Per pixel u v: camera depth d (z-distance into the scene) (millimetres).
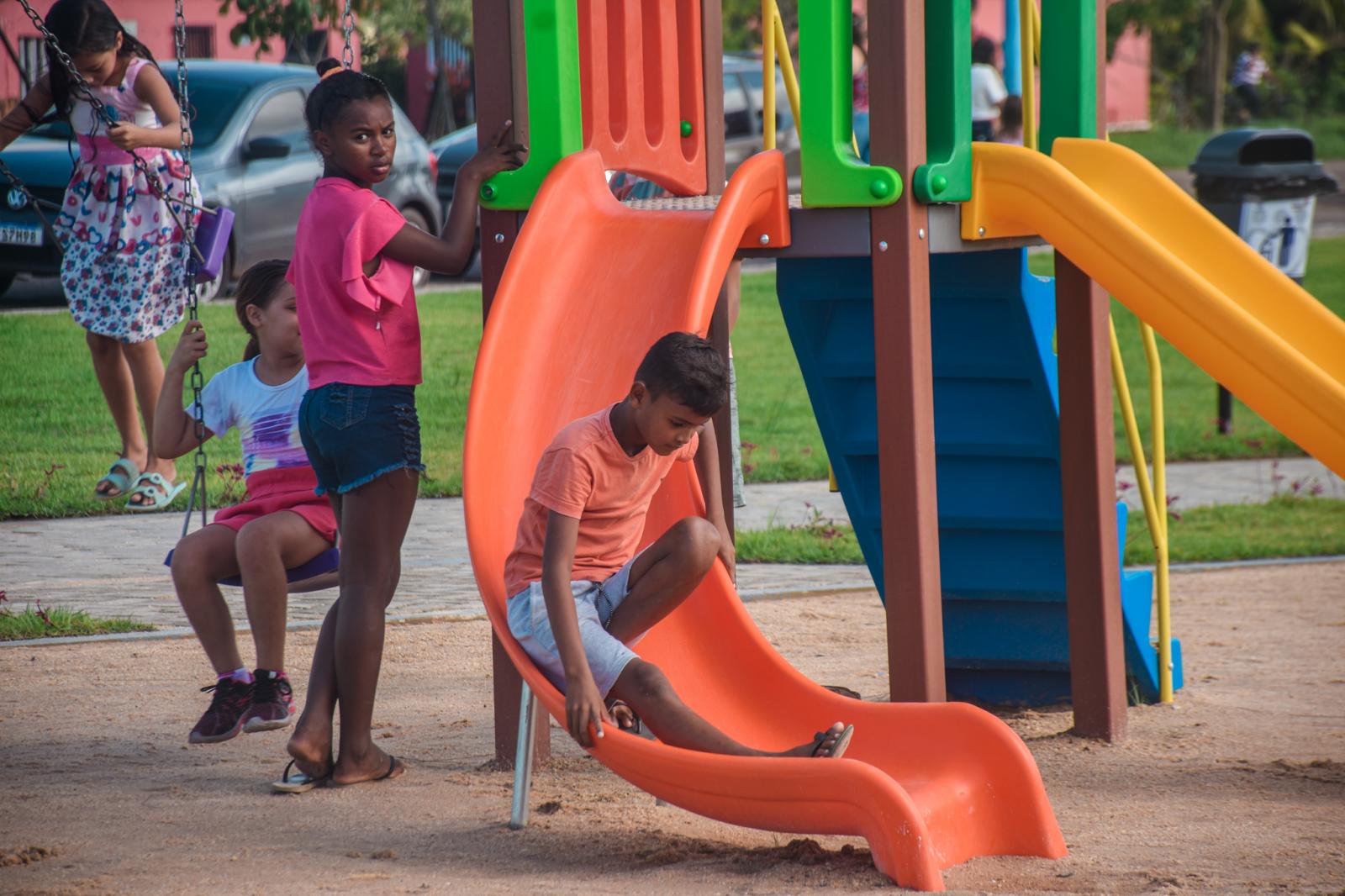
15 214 25906
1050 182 9984
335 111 9688
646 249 9984
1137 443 12539
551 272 9883
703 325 9008
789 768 7895
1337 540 19484
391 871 8172
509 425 9422
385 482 9680
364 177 9836
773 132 12867
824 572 17688
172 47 42188
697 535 8750
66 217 16125
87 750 10836
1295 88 82500
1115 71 78062
